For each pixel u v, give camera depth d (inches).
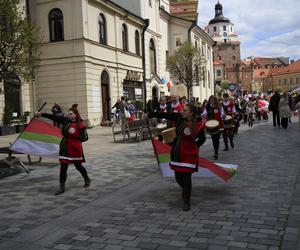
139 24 1413.6
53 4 1067.3
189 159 261.4
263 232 214.2
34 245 208.2
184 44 1525.6
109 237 216.4
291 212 247.1
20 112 998.4
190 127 261.6
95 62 1101.1
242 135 727.7
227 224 229.3
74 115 328.2
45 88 1088.8
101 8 1144.2
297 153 481.7
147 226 231.9
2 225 243.1
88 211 267.4
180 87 1524.4
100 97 1128.8
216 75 4559.5
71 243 209.6
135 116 1190.3
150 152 548.1
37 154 382.9
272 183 327.6
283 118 830.5
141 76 1430.9
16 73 471.5
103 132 925.2
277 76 5226.4
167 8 2041.1
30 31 472.7
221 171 296.8
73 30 1052.5
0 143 719.1
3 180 381.1
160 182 350.9
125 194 310.8
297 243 196.5
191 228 225.1
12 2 454.0
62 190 320.5
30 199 305.4
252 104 1017.5
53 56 1075.9
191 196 295.6
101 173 401.7
